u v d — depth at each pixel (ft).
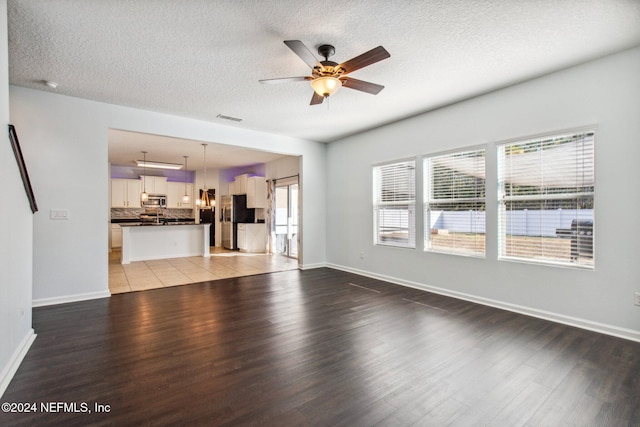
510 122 11.32
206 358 7.69
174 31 7.87
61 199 12.11
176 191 32.37
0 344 6.21
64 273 12.23
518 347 8.33
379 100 12.73
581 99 9.66
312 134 18.43
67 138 12.21
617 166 9.01
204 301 12.64
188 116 14.78
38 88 11.51
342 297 13.25
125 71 10.11
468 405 5.86
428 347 8.33
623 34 8.02
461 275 13.00
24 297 8.06
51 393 6.17
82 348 8.21
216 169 32.63
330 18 7.37
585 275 9.65
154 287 14.94
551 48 8.73
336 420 5.42
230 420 5.40
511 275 11.41
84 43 8.39
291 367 7.25
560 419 5.47
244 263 22.08
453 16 7.29
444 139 13.52
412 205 15.15
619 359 7.63
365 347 8.33
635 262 8.72
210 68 9.92
